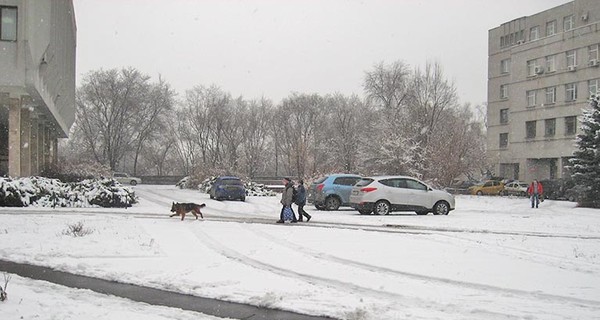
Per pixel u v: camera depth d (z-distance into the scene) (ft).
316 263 33.12
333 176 81.97
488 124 214.07
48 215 62.64
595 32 162.91
